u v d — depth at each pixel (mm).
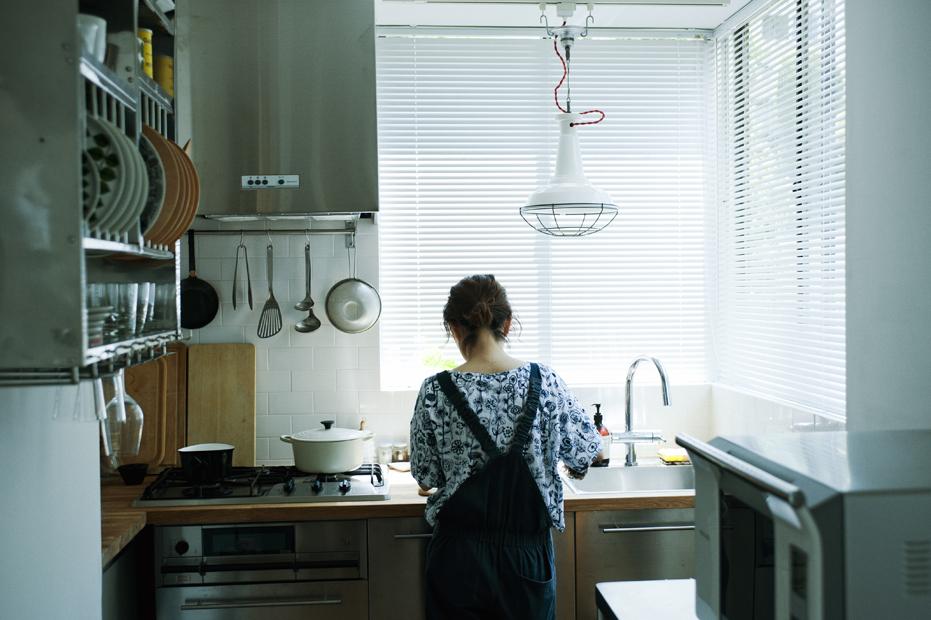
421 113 3346
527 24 3293
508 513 2213
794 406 2770
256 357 3242
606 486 3113
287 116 2797
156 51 1745
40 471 1501
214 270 3225
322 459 2883
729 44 3322
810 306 2803
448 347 3363
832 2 2615
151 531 2631
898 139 2000
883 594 1081
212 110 2787
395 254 3342
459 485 2211
